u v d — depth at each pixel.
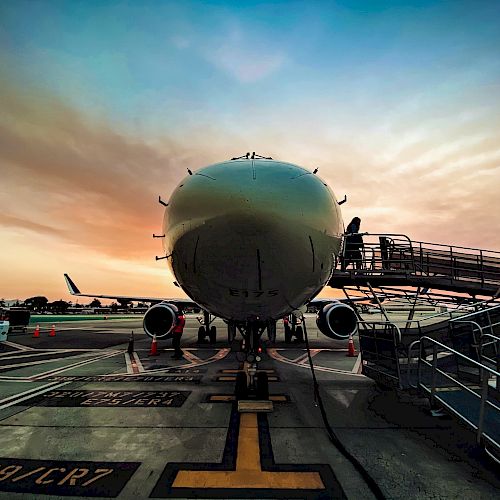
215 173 4.80
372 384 8.61
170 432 5.22
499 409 4.05
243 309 5.51
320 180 5.32
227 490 3.57
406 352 7.33
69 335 22.95
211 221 4.34
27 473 3.93
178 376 9.47
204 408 6.49
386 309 11.16
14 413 6.17
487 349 7.35
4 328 16.44
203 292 5.25
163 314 14.05
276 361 12.31
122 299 18.42
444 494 3.50
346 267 10.79
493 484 3.71
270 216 4.18
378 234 10.96
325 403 6.89
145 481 3.75
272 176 4.61
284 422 5.71
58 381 8.84
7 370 10.44
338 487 3.63
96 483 3.71
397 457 4.37
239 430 5.32
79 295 18.69
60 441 4.87
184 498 3.42
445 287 11.82
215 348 15.98
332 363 11.88
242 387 6.94
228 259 4.45
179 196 4.91
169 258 5.43
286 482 3.73
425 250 11.75
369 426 5.54
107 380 8.96
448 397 5.39
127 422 5.68
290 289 4.98
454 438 5.03
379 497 3.43
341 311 12.70
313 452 4.51
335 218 5.07
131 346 14.25
